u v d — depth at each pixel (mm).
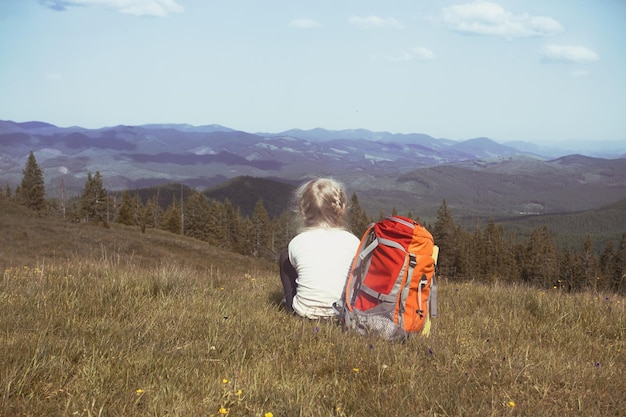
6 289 5414
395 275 4203
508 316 6059
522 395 3219
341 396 3049
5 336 3754
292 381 3275
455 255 99188
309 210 4863
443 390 3137
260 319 4844
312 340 4148
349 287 4418
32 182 108750
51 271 6727
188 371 3350
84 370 3152
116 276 6301
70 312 4602
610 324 5602
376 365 3576
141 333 4137
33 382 2961
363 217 96875
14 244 43594
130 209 126812
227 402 2881
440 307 6633
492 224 117562
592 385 3531
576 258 101500
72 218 109062
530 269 109000
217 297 6023
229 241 135000
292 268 5117
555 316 5930
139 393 2900
